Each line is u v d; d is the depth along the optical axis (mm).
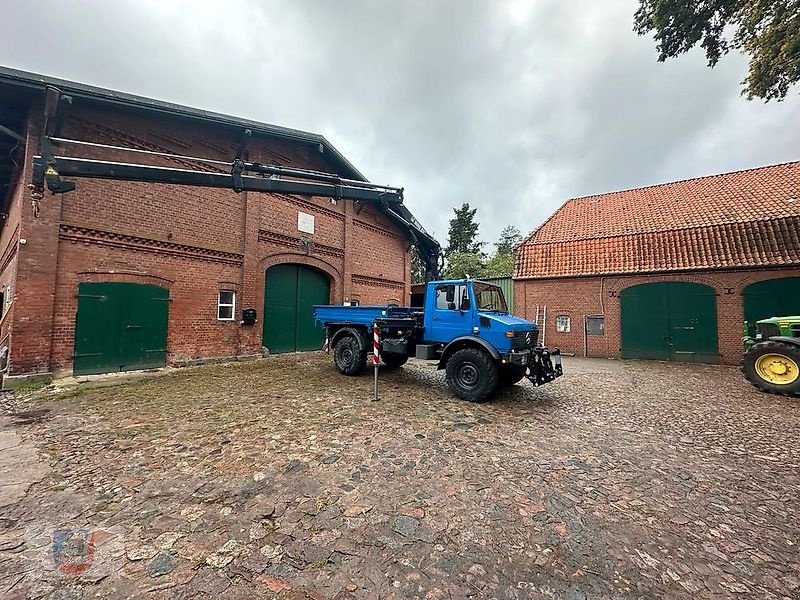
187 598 1984
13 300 7129
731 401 6621
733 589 2111
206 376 8219
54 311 7473
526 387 7680
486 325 6465
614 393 7242
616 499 3141
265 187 6703
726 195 14102
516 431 4859
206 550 2391
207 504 2961
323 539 2527
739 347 11656
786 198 12531
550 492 3248
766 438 4664
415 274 38094
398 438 4523
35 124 7344
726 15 7281
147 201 8852
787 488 3357
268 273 11680
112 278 8281
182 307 9477
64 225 7598
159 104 8367
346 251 14102
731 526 2758
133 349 8594
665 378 9102
